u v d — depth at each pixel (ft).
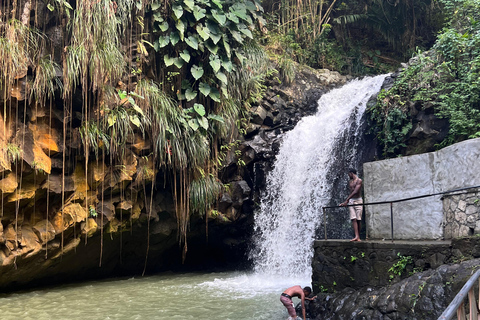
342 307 20.89
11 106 27.91
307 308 23.48
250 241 43.75
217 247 45.29
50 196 30.94
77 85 30.63
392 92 37.19
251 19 43.60
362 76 56.29
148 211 37.22
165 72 37.65
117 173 33.65
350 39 60.49
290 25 56.49
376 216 27.91
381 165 28.04
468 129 30.40
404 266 20.07
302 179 41.50
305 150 42.88
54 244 31.45
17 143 27.86
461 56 34.60
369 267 21.88
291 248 40.01
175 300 28.58
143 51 34.73
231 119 40.60
